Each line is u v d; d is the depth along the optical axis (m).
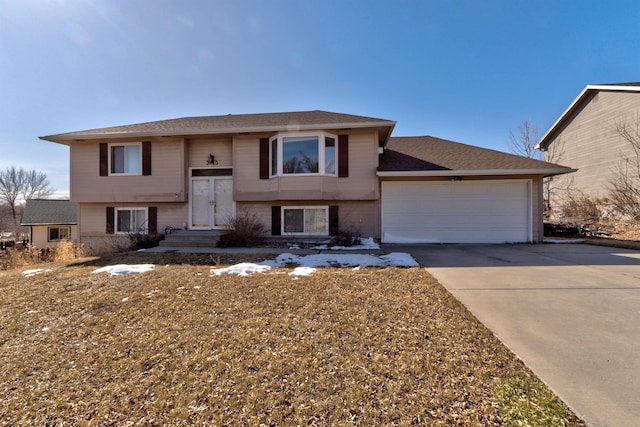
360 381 2.28
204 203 11.25
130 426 1.90
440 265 6.61
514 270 6.00
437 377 2.31
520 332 3.10
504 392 2.10
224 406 2.05
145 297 4.43
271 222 10.91
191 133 10.39
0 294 4.70
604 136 15.88
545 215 17.50
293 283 5.11
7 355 2.83
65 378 2.44
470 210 10.66
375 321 3.44
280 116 12.47
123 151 11.25
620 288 4.65
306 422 1.87
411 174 10.11
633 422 1.78
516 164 10.45
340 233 10.35
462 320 3.43
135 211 11.50
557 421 1.80
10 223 40.94
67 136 10.68
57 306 4.11
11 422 1.96
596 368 2.40
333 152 10.50
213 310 3.87
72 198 11.24
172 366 2.57
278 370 2.46
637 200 13.52
